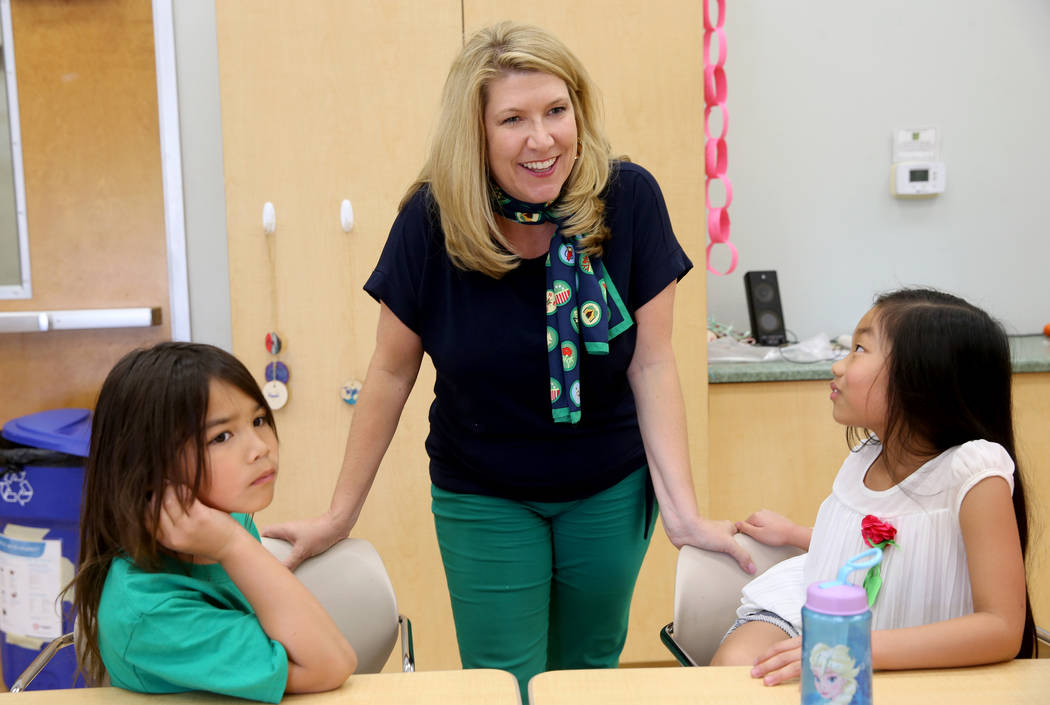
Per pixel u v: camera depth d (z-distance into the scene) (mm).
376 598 1347
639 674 977
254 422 1049
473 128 1241
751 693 926
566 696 921
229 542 971
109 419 986
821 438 2455
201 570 1047
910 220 2945
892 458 1197
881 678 957
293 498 2350
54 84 2695
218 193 2709
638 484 1509
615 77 2320
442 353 1396
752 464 2455
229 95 2260
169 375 976
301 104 2271
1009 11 2887
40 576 2295
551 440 1430
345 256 2311
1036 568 2443
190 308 2738
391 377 1464
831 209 2928
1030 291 2990
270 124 2271
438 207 1353
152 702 936
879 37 2881
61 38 2686
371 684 969
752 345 2717
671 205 2355
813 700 799
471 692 945
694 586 1331
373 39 2270
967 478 1090
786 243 2932
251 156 2275
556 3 2293
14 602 2322
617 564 1512
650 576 2465
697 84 2338
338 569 1348
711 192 2891
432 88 2283
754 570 1348
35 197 2719
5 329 2602
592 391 1415
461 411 1437
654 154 2344
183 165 2693
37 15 2678
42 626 2309
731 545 1345
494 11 2281
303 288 2311
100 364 2766
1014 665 996
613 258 1380
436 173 1274
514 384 1392
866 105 2900
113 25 2688
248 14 2248
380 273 1405
